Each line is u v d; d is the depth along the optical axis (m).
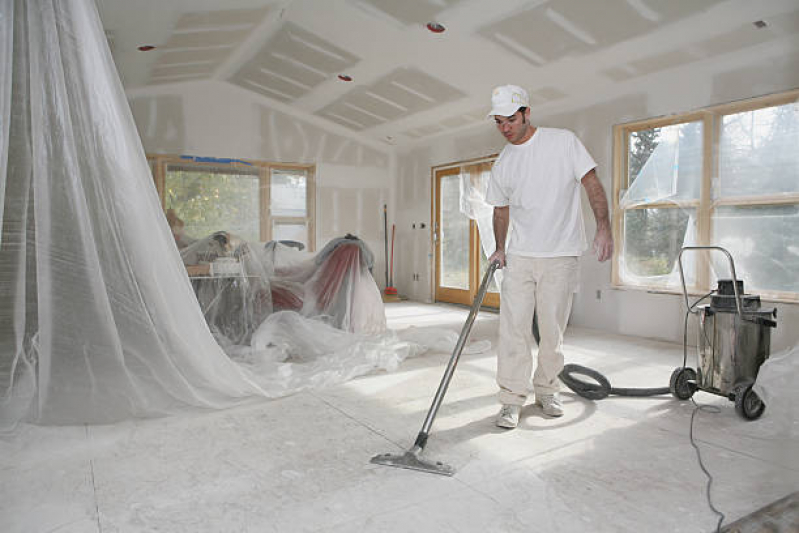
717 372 2.30
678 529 1.36
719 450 1.88
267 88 6.14
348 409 2.35
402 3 3.71
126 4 3.87
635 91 4.14
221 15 4.22
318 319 3.65
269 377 2.68
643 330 4.14
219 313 3.43
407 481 1.63
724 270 3.64
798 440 1.93
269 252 3.88
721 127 3.63
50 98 1.68
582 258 4.63
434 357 3.42
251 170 4.46
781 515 1.42
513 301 2.16
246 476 1.67
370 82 5.28
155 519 1.40
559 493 1.56
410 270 7.10
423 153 6.75
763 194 3.43
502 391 2.17
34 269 1.82
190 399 2.27
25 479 1.63
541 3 3.35
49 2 1.64
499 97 2.02
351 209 7.06
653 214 4.09
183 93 6.12
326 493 1.55
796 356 2.19
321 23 4.27
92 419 2.09
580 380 2.71
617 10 3.25
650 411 2.33
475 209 5.85
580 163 2.07
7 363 1.84
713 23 3.21
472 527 1.37
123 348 2.04
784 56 3.27
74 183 1.77
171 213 4.21
